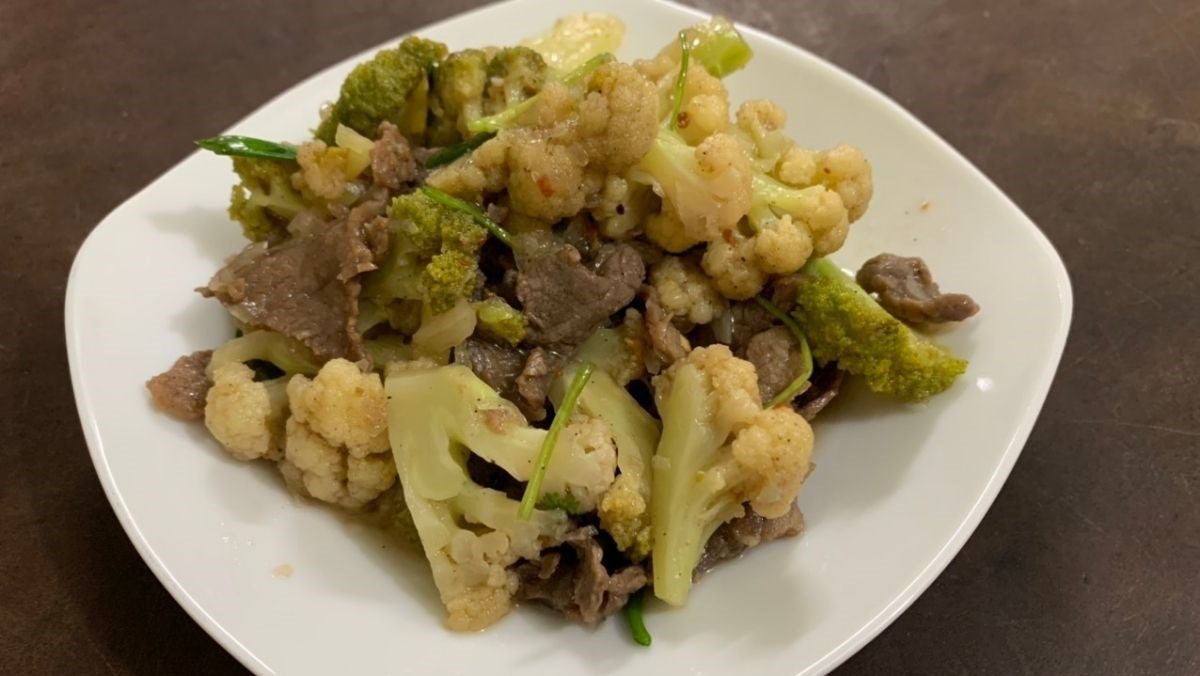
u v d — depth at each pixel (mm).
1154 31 502
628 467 316
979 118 470
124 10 515
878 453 327
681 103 347
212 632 288
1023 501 361
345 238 332
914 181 373
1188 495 361
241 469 322
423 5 525
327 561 312
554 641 304
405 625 303
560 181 323
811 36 509
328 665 289
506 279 338
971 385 327
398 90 360
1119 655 332
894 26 513
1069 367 390
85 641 331
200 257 357
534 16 415
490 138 348
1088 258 419
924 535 306
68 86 482
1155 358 391
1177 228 427
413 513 312
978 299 345
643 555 311
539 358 327
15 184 444
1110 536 354
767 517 311
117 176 449
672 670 293
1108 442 372
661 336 329
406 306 339
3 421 376
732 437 312
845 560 309
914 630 336
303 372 337
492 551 306
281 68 494
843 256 377
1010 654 332
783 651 292
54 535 351
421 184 346
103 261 341
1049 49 497
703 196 326
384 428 319
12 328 399
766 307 344
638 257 337
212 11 517
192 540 303
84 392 318
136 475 309
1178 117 466
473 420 313
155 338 339
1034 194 441
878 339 325
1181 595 342
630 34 409
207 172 371
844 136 387
